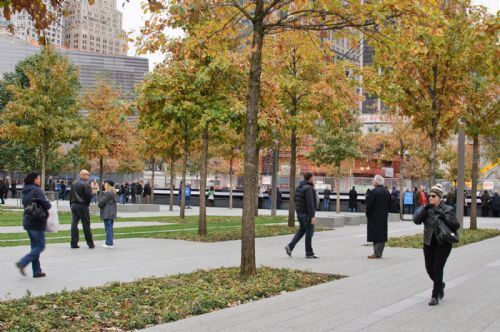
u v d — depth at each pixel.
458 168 20.52
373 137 37.06
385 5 8.89
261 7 9.54
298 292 8.59
